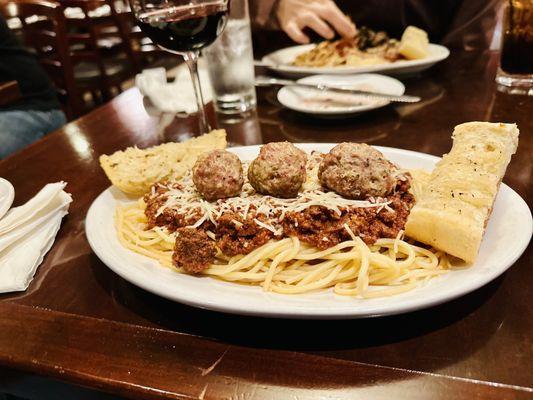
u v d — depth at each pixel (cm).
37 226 34
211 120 55
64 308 27
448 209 25
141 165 37
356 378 21
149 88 60
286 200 29
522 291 25
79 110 111
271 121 53
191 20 41
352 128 49
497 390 20
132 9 43
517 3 51
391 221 28
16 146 78
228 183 29
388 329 23
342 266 27
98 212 32
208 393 21
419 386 20
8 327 26
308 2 79
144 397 22
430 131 46
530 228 25
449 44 83
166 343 24
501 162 28
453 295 21
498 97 53
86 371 23
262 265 28
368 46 71
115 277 30
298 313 21
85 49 134
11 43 84
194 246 26
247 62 55
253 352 23
